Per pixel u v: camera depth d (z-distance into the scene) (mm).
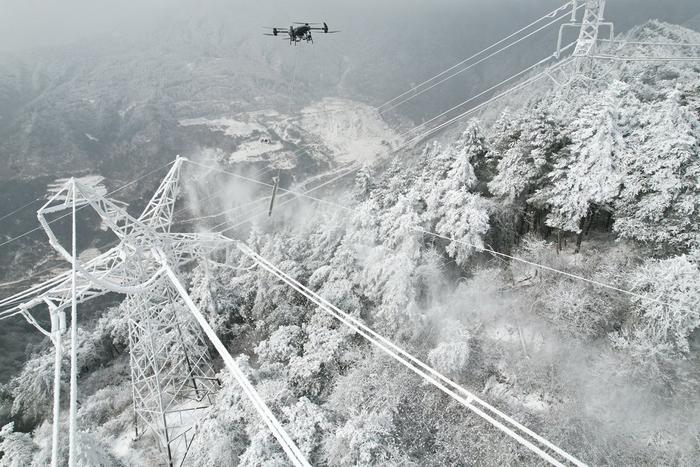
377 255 31031
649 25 75250
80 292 27047
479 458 22906
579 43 38031
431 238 31953
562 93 38562
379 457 22047
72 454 14266
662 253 25156
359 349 29562
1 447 28781
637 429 21500
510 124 31922
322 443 23953
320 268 34219
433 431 24750
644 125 26391
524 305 27781
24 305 26000
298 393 28594
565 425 22297
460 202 29078
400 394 26188
